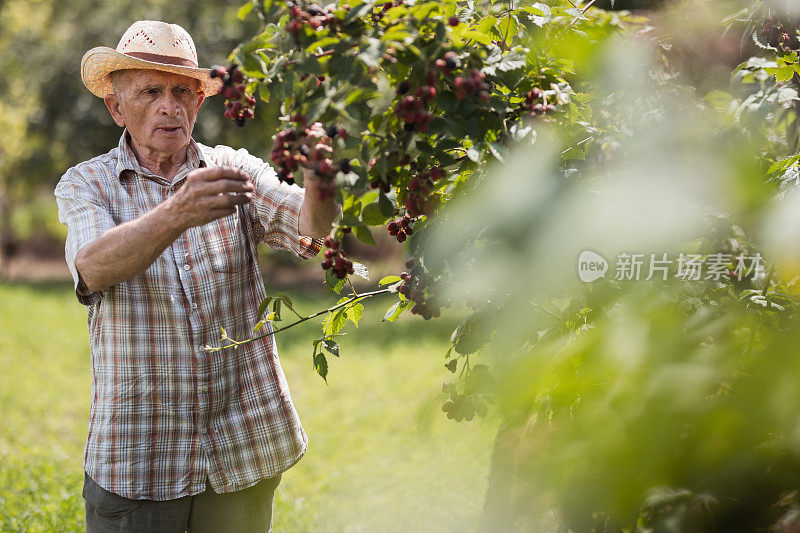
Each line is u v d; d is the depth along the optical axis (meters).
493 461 1.68
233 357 2.94
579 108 2.15
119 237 2.51
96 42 20.89
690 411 1.20
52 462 7.29
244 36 19.53
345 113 1.85
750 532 1.21
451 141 2.09
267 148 18.95
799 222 1.33
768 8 2.61
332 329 2.74
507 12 2.18
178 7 20.05
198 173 2.38
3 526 5.35
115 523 2.88
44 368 11.91
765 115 2.35
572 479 1.28
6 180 22.31
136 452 2.83
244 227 3.00
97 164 2.92
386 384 10.21
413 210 2.14
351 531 5.00
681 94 2.15
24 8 21.75
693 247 1.61
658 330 1.27
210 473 2.90
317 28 1.92
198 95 3.08
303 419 8.96
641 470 1.23
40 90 21.08
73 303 18.33
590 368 1.27
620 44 2.18
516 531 1.51
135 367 2.83
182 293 2.85
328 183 2.01
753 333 1.34
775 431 1.19
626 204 1.50
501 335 1.95
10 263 24.02
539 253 1.62
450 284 2.15
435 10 1.99
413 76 1.91
